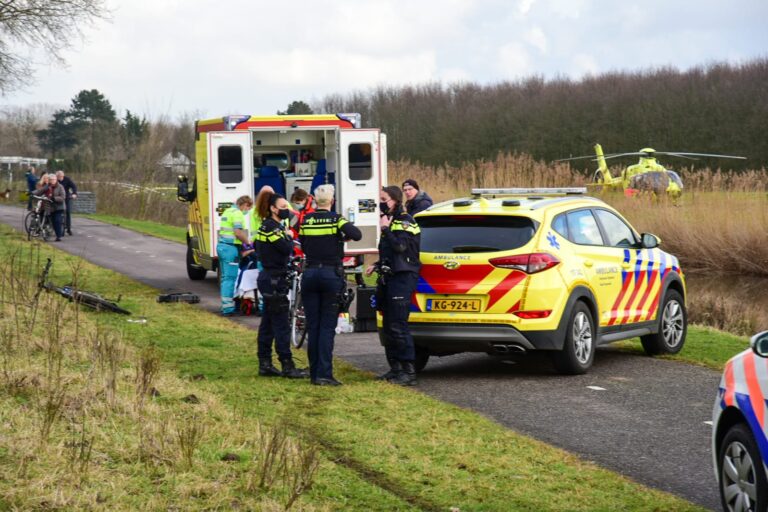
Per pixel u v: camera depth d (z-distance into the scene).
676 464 7.16
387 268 9.84
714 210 29.14
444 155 83.31
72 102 117.31
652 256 11.85
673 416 8.70
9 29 33.62
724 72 80.69
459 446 7.48
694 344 12.98
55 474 5.96
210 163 17.36
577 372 10.54
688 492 6.50
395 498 6.12
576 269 10.42
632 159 78.69
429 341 10.19
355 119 17.95
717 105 77.94
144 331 12.88
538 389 9.87
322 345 9.77
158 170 47.91
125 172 47.47
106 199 46.34
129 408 7.62
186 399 8.36
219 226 16.53
